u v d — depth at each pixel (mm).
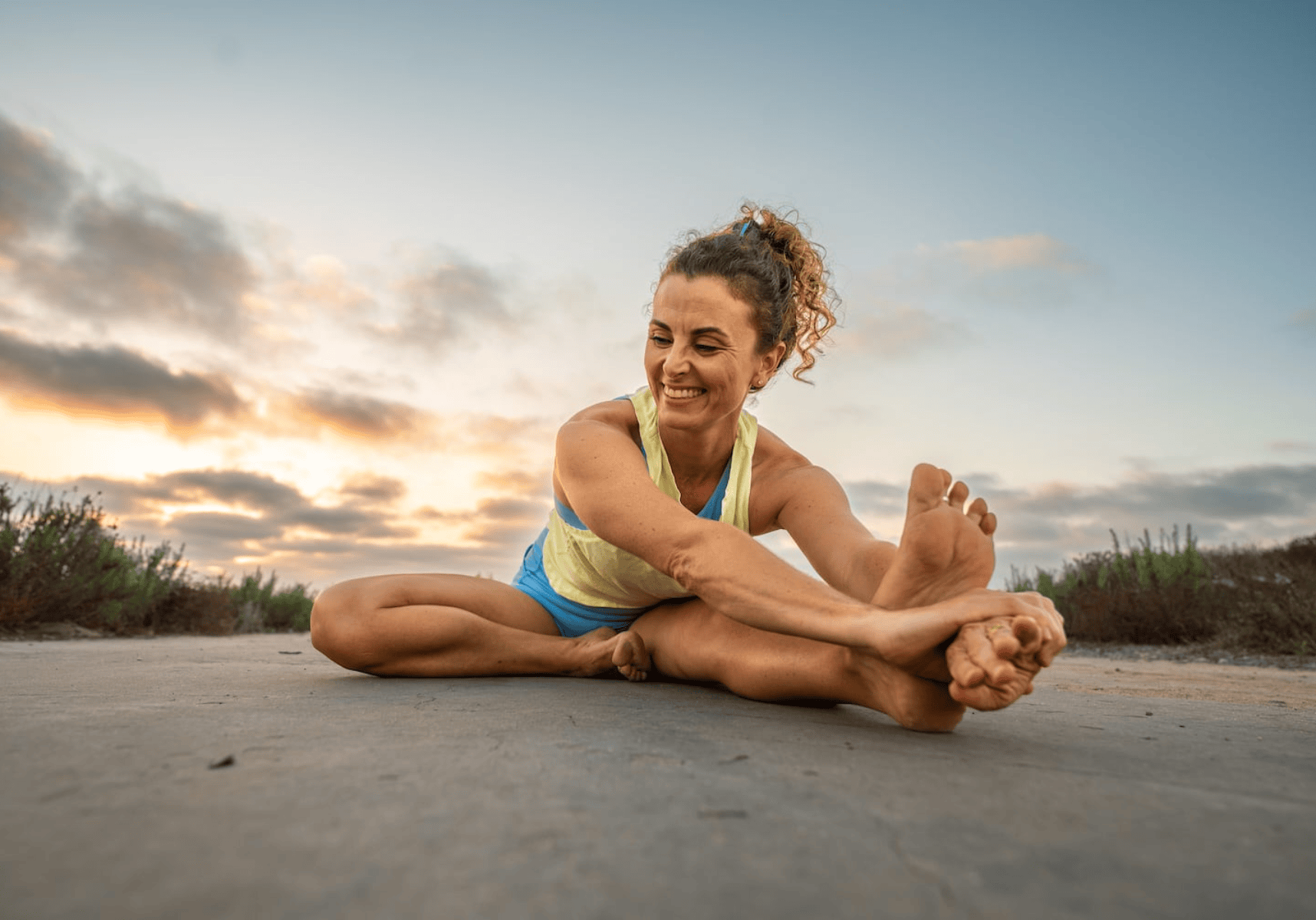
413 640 2672
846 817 1031
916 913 750
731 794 1121
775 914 738
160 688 2311
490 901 743
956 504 1730
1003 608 1516
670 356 2297
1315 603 7562
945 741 1672
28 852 840
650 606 2867
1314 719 2379
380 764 1237
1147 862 909
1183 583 9367
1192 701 2967
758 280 2332
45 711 1735
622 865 839
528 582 3125
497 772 1203
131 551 9477
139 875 786
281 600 13289
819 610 1757
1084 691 3420
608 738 1518
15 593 7305
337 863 823
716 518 2684
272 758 1270
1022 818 1060
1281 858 935
